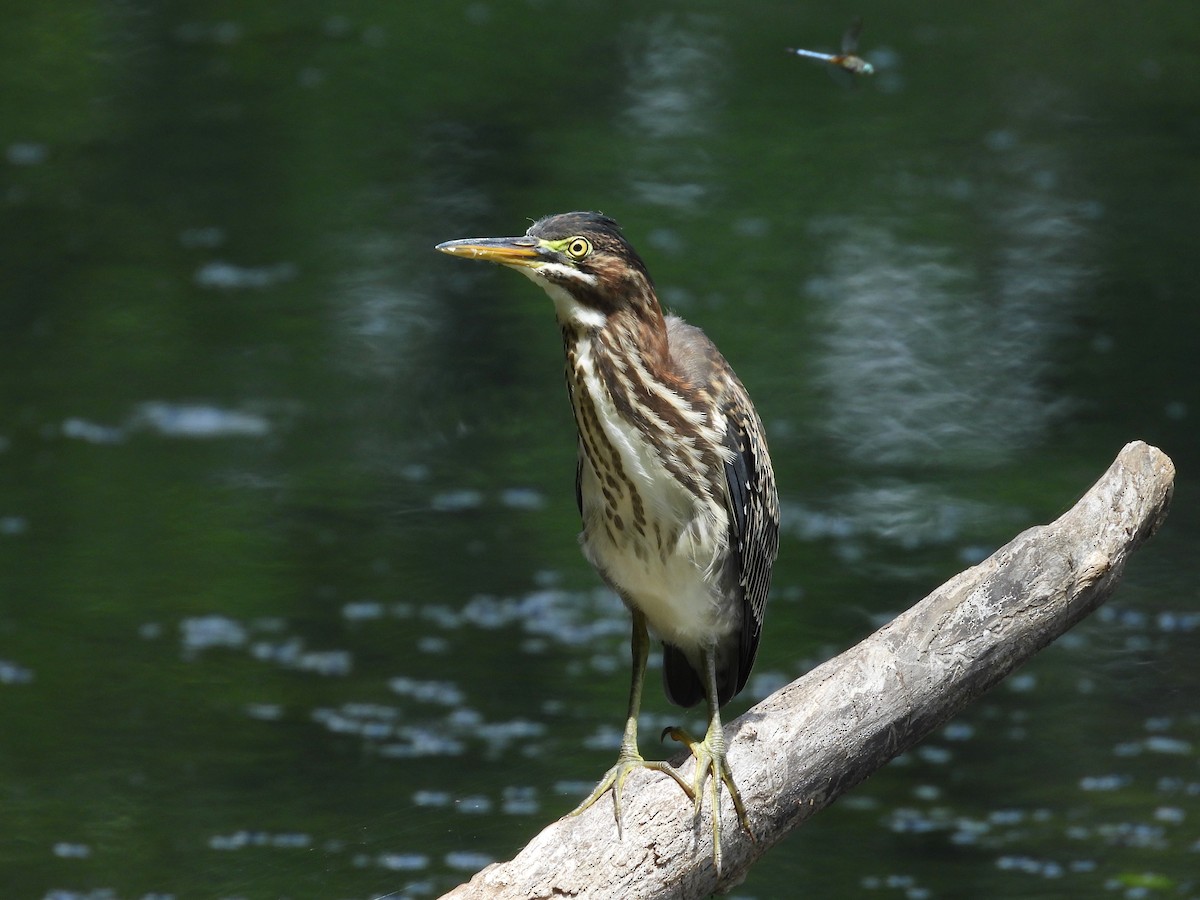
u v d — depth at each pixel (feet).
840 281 60.18
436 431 51.19
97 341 56.08
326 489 47.57
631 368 23.21
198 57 81.92
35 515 45.37
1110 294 59.93
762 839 21.49
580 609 41.32
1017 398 52.75
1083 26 87.56
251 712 36.29
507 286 61.93
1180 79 80.28
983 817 33.45
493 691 37.40
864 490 47.11
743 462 24.11
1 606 40.63
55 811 32.91
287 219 65.00
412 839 31.81
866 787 34.73
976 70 81.46
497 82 79.25
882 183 69.05
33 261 61.26
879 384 53.62
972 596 22.21
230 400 52.60
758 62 82.43
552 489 47.75
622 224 63.82
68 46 82.69
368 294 60.18
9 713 35.99
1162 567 43.34
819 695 21.75
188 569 42.78
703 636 24.26
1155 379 54.03
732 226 64.34
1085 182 68.95
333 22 86.84
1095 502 22.85
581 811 21.30
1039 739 36.17
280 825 32.53
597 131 73.41
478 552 44.09
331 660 38.63
